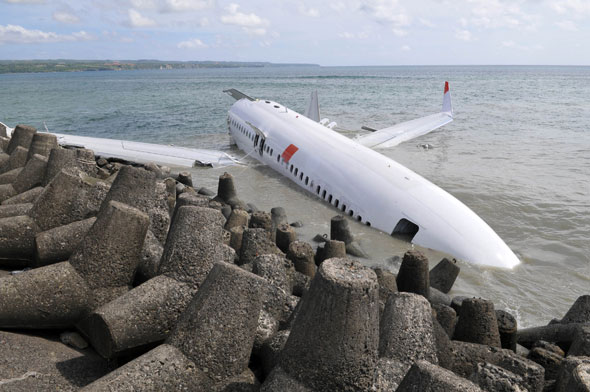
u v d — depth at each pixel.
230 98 94.31
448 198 18.25
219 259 7.44
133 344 6.68
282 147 26.53
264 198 22.30
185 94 110.31
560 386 6.93
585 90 115.56
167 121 55.44
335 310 5.10
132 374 5.32
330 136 25.23
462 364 7.92
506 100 83.19
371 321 5.24
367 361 5.26
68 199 10.15
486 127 47.19
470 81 178.38
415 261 11.72
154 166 21.11
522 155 32.97
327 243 13.62
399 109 67.75
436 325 8.14
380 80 196.88
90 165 15.65
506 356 7.43
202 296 5.98
